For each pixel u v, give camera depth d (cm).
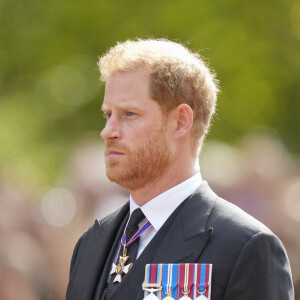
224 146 3622
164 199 1196
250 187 2600
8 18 4253
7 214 2011
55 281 2184
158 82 1180
